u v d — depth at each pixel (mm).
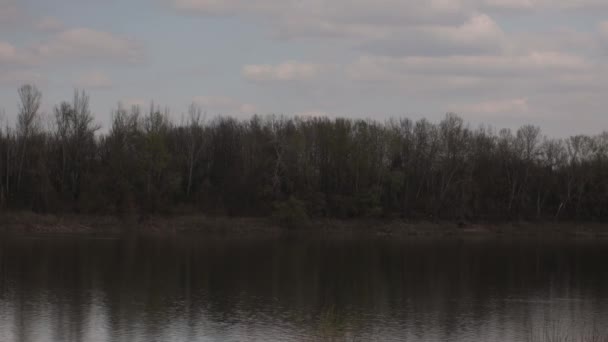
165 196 108562
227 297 50719
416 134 125562
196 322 42312
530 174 125375
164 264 66875
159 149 107125
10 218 95062
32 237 88500
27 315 42938
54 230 94750
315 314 45344
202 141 121375
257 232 103562
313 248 85188
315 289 55156
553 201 126812
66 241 84875
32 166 104938
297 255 77312
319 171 119500
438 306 49344
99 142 113562
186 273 61656
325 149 119875
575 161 126938
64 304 46438
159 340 37906
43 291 50938
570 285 59750
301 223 106312
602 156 126438
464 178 121125
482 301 51562
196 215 108188
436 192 122188
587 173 124562
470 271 67562
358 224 112125
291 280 59344
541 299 52781
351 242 94312
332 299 51125
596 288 58281
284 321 43094
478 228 115750
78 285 53812
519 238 106938
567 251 87375
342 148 118938
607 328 42969
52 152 109625
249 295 51781
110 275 59281
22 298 48125
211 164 120312
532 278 63688
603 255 83000
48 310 44469
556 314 47094
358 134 121688
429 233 110188
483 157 126188
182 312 45062
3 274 58188
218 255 75438
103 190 103688
